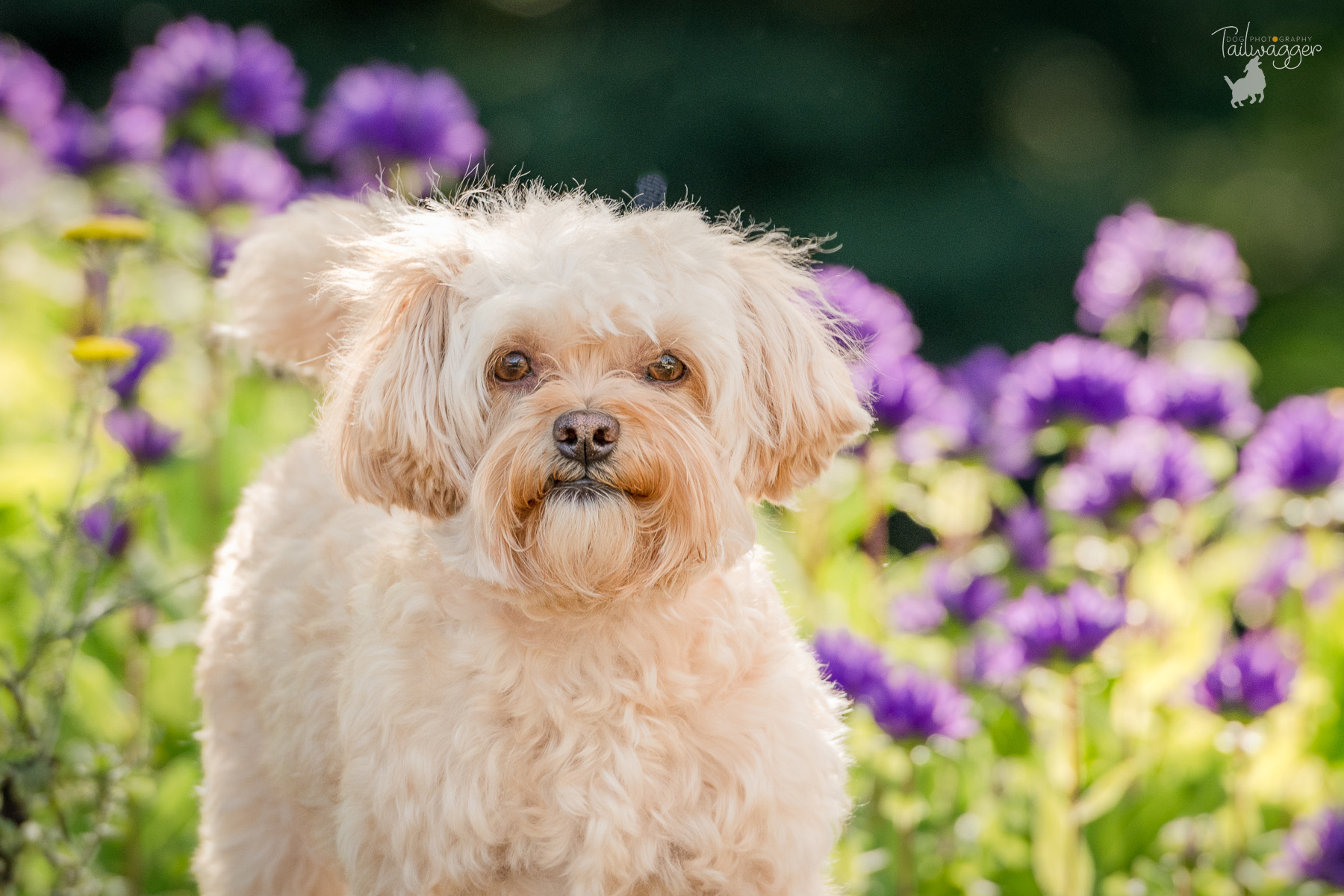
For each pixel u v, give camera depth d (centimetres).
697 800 281
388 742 284
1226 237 532
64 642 379
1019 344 1298
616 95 1341
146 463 438
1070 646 368
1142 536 461
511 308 279
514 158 1311
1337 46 1435
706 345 287
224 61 554
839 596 472
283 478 369
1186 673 424
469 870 280
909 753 367
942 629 422
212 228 538
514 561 277
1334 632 450
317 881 364
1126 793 407
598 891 276
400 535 315
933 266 1287
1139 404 478
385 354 302
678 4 1417
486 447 290
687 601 288
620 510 270
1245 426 485
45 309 621
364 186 550
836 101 1349
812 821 288
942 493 498
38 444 537
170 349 470
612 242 290
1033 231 1313
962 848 407
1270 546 500
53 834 348
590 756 280
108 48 1413
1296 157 1439
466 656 283
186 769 438
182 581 373
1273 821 428
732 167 1359
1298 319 1389
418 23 1448
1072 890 374
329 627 319
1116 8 1473
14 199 616
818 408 307
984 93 1455
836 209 1338
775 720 287
